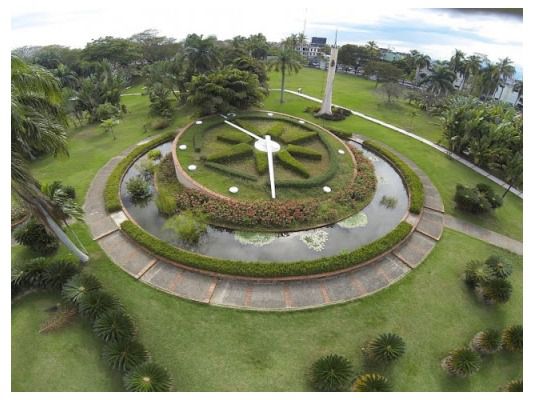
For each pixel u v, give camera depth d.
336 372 14.31
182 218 22.17
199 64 45.50
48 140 15.20
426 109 50.41
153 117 41.84
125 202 26.03
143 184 26.53
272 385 14.59
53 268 18.06
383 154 34.72
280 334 16.62
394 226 24.81
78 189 26.84
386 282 19.89
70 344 15.70
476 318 18.27
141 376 13.62
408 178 29.84
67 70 51.44
